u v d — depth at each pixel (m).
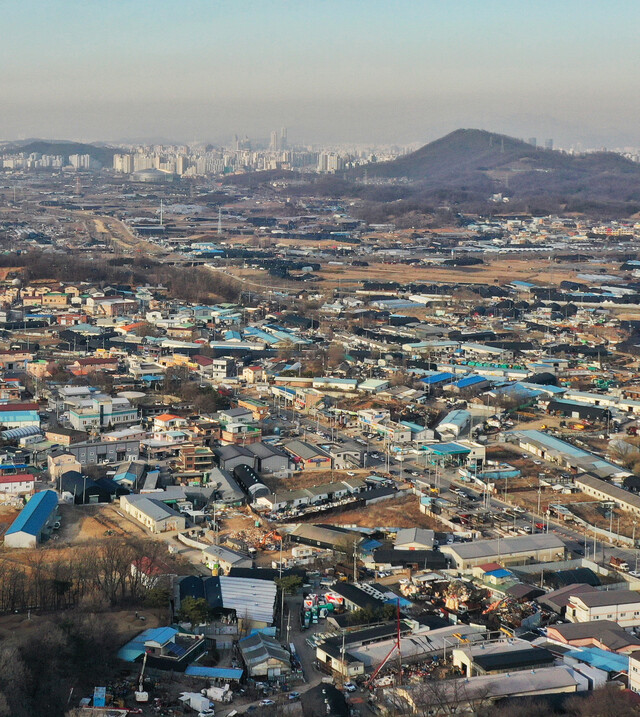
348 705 127.44
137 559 165.25
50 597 153.62
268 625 149.88
